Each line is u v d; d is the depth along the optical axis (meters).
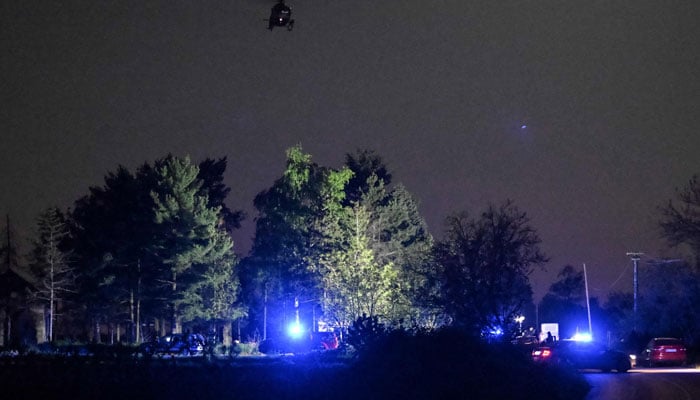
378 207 141.12
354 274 85.50
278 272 117.69
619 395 43.00
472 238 51.66
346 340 33.56
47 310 120.69
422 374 30.47
